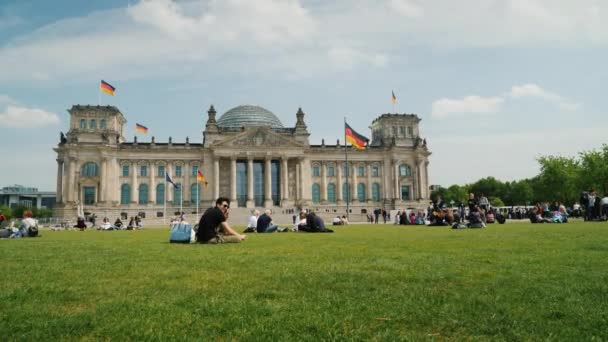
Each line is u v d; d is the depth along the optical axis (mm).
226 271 13234
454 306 8703
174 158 136250
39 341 6898
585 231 31156
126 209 131500
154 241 29125
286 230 42812
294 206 136625
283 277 12039
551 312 8203
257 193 139875
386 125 149125
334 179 145125
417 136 149750
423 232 36531
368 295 9789
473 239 25406
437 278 11648
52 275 12719
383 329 7441
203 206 134000
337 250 19672
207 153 136375
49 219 117500
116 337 7102
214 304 9023
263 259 16188
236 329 7461
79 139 131125
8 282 11570
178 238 27047
